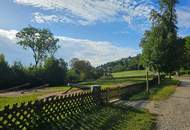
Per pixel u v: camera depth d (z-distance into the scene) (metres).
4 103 25.17
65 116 14.99
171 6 59.56
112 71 144.62
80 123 14.48
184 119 17.48
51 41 101.00
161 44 57.06
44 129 12.44
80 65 97.00
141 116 17.83
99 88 21.62
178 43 59.91
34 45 99.19
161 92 36.97
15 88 55.62
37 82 67.06
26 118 11.63
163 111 20.47
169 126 15.23
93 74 98.94
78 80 83.88
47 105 13.14
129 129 13.85
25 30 97.69
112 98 26.67
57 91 43.66
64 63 76.81
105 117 16.69
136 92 36.75
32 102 12.27
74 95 16.36
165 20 59.34
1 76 60.41
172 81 65.81
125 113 18.69
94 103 19.89
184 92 38.66
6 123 10.55
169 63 57.88
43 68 70.38
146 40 59.38
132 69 147.12
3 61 61.84
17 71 63.66
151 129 14.34
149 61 57.59
